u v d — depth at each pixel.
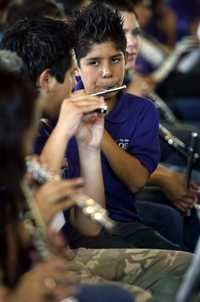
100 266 3.69
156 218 4.72
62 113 3.43
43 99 3.62
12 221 2.70
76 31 4.13
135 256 3.71
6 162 2.61
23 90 2.66
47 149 3.40
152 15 8.70
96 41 4.09
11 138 2.60
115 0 5.11
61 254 2.86
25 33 3.83
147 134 4.29
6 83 2.64
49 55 3.75
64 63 3.78
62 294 2.61
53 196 2.90
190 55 7.81
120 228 4.20
